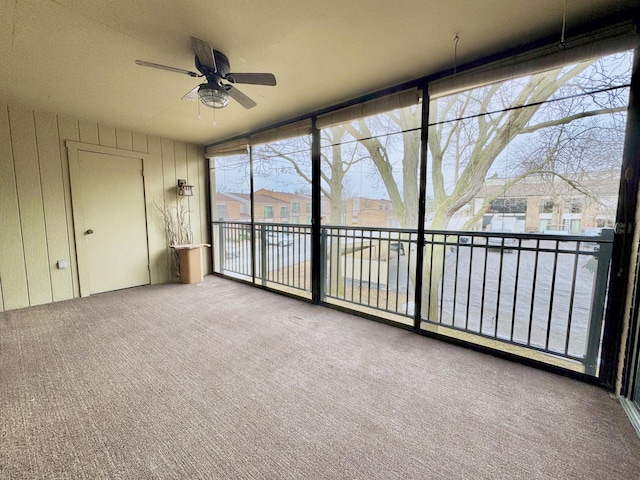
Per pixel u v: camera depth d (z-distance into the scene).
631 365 1.55
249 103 2.22
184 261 4.22
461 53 1.99
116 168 3.77
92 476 1.13
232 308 3.17
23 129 3.05
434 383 1.77
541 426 1.41
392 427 1.41
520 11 1.56
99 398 1.62
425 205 2.42
